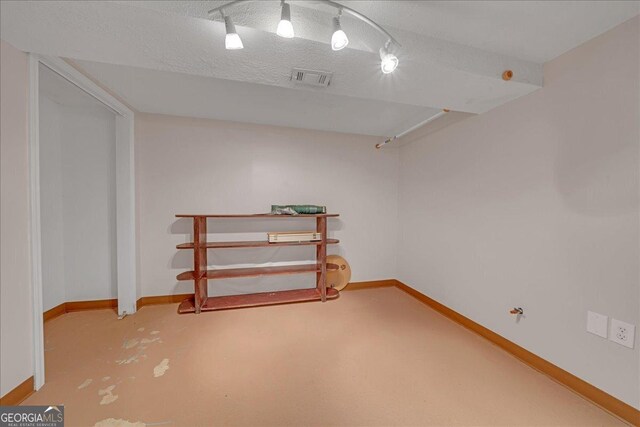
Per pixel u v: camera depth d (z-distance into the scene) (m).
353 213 3.04
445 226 2.33
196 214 2.54
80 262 2.34
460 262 2.15
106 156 2.35
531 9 1.12
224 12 1.03
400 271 3.12
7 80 1.19
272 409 1.25
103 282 2.39
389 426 1.16
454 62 1.35
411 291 2.86
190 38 1.12
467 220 2.08
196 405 1.27
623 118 1.17
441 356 1.69
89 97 2.06
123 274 2.27
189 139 2.53
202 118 2.55
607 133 1.22
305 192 2.87
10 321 1.22
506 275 1.74
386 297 2.80
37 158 1.35
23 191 1.28
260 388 1.39
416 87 1.54
